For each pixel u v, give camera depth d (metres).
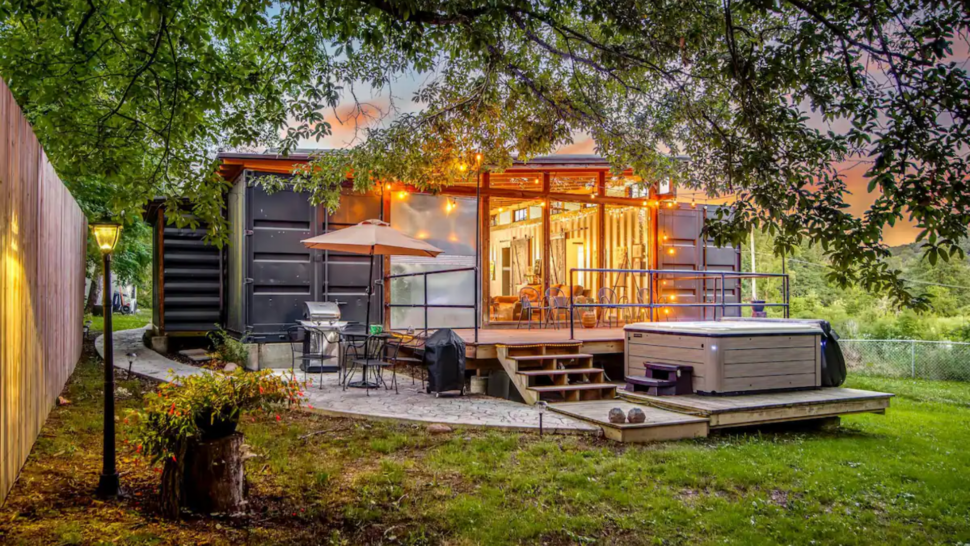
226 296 11.07
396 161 7.94
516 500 4.36
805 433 6.88
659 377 7.51
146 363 9.25
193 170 6.70
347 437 5.75
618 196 12.00
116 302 25.88
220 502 3.88
